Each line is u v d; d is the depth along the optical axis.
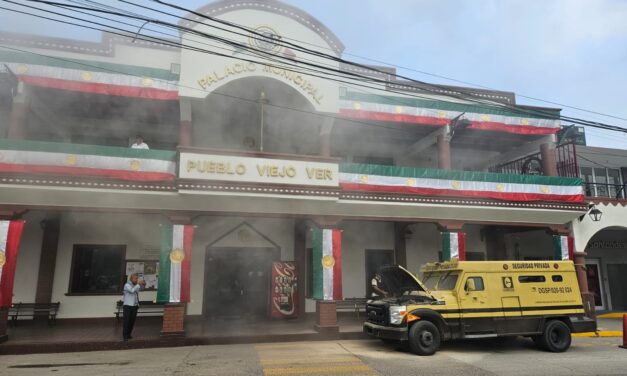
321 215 12.48
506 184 13.89
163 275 10.90
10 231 10.30
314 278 12.17
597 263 19.39
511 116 14.95
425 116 14.12
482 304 9.89
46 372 7.81
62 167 10.61
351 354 9.43
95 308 12.96
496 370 7.97
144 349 10.05
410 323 9.52
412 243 16.20
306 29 12.80
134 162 11.04
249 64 12.11
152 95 11.83
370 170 12.72
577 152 18.31
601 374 7.66
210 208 11.64
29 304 12.41
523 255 17.58
